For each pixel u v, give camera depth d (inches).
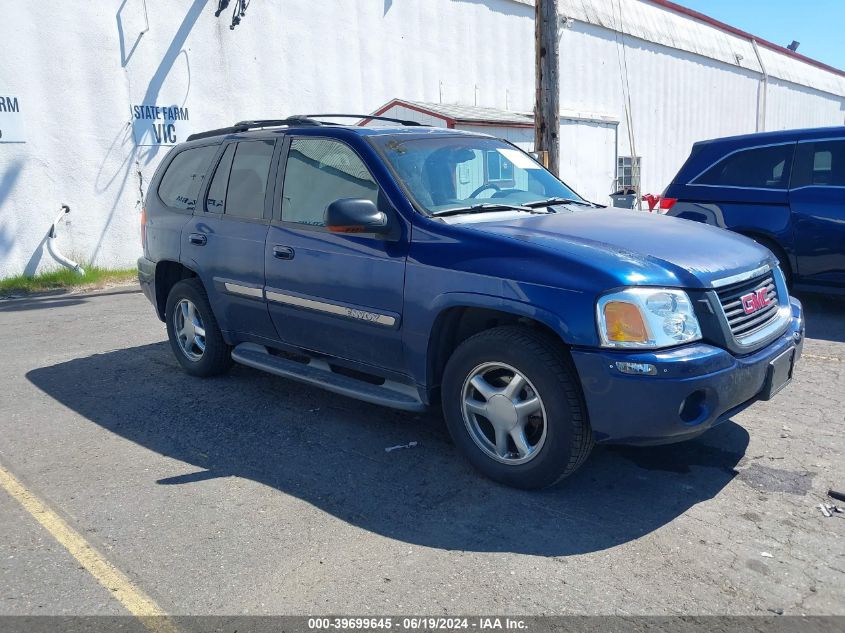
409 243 159.8
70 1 429.7
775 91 1139.3
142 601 116.4
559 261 139.6
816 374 224.5
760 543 129.8
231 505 147.9
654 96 869.8
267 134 201.8
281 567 125.3
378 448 174.6
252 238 195.3
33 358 262.2
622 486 152.6
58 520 142.7
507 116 619.2
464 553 128.6
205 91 493.7
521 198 187.0
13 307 370.6
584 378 135.4
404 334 161.0
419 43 622.2
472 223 161.6
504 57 706.8
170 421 195.0
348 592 117.7
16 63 413.4
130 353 265.0
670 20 900.6
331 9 554.3
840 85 1402.6
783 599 114.0
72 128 438.9
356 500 149.1
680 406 131.9
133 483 158.6
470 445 155.5
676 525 136.6
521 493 150.2
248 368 241.4
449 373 155.4
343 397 211.0
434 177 174.4
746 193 301.4
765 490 149.6
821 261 284.5
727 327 139.5
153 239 237.5
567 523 138.1
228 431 187.2
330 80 560.4
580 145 754.2
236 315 206.4
